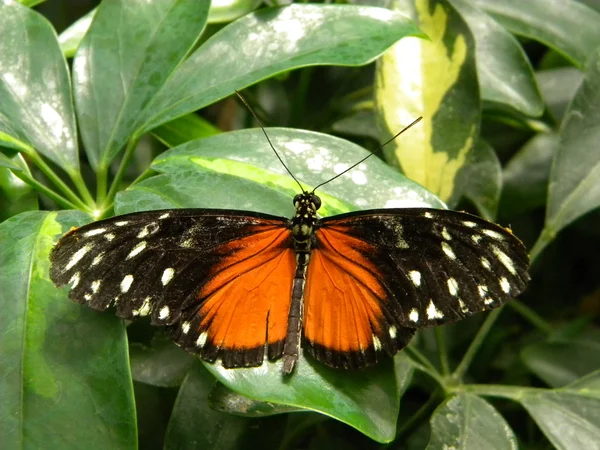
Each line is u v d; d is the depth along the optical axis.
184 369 0.27
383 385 0.24
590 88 0.29
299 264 0.25
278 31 0.26
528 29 0.31
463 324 0.32
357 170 0.25
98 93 0.27
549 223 0.29
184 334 0.24
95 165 0.26
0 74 0.26
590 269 0.37
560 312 0.36
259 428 0.26
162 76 0.26
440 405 0.26
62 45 0.29
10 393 0.22
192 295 0.24
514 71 0.29
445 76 0.28
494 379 0.34
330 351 0.24
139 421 0.28
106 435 0.22
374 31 0.26
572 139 0.29
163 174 0.25
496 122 0.34
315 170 0.25
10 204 0.26
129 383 0.23
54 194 0.26
